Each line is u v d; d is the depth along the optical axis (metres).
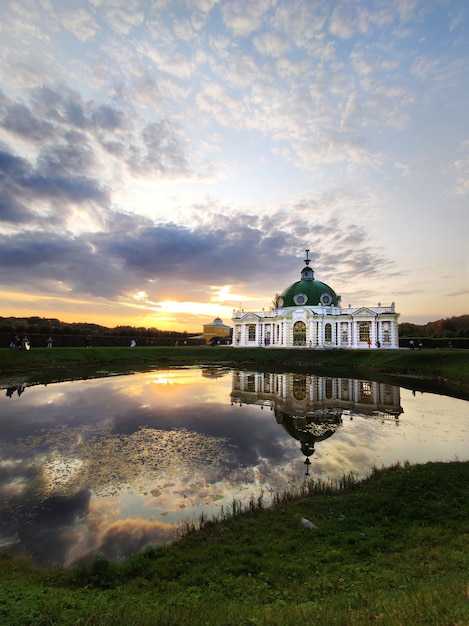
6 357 47.94
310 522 12.06
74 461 18.11
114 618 6.37
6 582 8.66
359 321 75.38
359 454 19.69
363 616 6.30
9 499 14.28
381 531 11.32
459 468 16.45
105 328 109.25
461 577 8.02
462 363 44.69
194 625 6.16
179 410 28.88
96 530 12.18
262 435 22.77
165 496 14.62
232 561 9.85
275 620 6.34
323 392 37.91
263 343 87.75
